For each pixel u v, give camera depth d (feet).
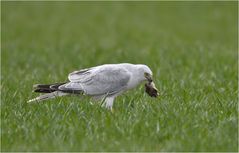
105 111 44.34
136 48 95.91
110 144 38.29
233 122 41.60
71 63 77.71
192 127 40.70
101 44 103.86
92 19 137.39
